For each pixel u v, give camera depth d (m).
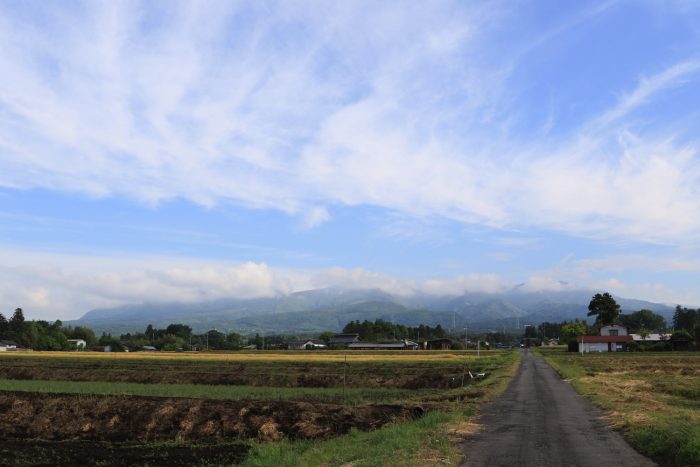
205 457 24.48
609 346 131.00
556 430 19.52
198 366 78.19
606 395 30.20
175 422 33.09
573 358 91.25
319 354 119.06
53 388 50.19
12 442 30.53
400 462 14.30
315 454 18.14
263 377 63.31
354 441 20.03
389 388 56.06
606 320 167.50
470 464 14.19
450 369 68.44
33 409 37.62
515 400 29.94
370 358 93.69
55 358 93.56
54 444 29.67
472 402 29.12
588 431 19.19
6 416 37.12
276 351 147.38
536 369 61.19
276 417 30.89
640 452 15.38
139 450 27.02
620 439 17.50
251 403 33.81
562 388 37.28
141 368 77.00
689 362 74.69
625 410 23.20
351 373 66.38
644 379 46.03
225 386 55.72
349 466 14.89
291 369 72.25
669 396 32.12
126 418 34.59
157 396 39.94
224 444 27.55
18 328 178.62
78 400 38.25
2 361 88.12
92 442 30.34
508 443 17.08
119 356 102.38
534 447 16.36
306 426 28.86
